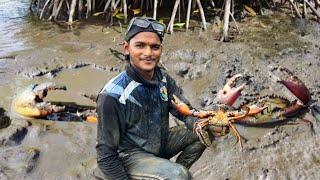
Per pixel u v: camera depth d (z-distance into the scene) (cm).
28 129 254
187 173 174
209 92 292
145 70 171
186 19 381
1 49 350
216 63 326
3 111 270
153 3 422
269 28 390
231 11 407
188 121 189
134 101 172
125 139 179
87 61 332
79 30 385
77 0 416
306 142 246
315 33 382
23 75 313
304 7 416
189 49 343
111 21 392
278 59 334
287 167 229
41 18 414
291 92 275
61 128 256
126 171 178
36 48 352
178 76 312
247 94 289
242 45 354
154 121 179
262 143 245
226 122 183
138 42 169
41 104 266
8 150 237
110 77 313
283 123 262
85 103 281
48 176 223
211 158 235
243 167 229
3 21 409
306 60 333
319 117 267
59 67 323
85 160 233
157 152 185
